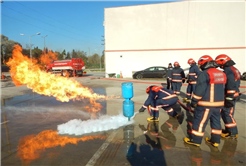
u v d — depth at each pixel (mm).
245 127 4141
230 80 3207
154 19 17297
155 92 4449
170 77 7992
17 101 7125
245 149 3143
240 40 15680
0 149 3205
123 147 3246
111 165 2699
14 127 4242
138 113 5371
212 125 3193
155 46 17547
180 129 4094
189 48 16750
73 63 20875
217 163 2729
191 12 16359
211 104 2982
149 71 16094
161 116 5082
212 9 15922
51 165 2707
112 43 18516
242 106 6074
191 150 3125
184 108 5637
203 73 2986
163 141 3480
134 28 17875
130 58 18266
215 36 16109
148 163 2742
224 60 3305
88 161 2805
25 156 2963
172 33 17016
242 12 15406
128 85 4352
